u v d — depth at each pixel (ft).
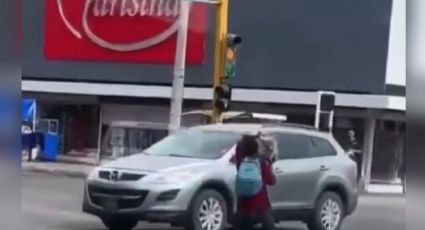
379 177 102.58
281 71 100.94
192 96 104.06
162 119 110.52
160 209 40.04
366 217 63.46
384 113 100.83
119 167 41.78
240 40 67.82
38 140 115.85
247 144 38.55
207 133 45.29
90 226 46.98
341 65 99.09
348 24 99.04
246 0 102.01
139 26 109.50
